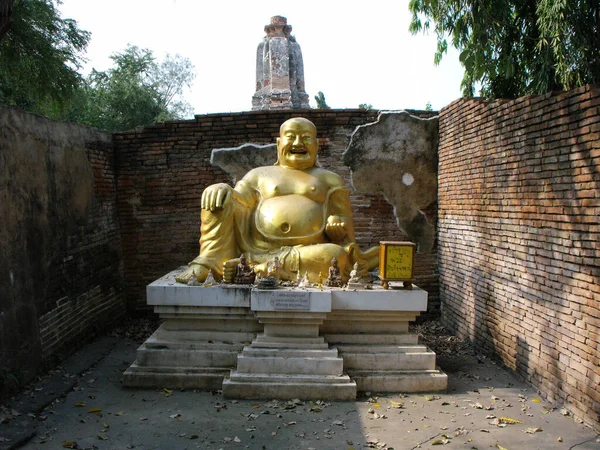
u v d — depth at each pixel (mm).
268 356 5566
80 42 11852
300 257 6227
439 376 5660
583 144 4723
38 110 15008
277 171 7035
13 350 5445
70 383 5797
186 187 8859
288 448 4406
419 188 8859
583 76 5922
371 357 5754
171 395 5504
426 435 4641
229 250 6445
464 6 6605
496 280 6574
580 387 4848
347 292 5766
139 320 8844
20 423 4742
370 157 8797
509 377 6121
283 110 8727
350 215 7051
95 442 4473
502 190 6352
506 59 6613
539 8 5895
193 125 8797
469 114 7332
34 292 5973
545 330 5438
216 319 5902
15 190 5652
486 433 4664
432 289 8945
